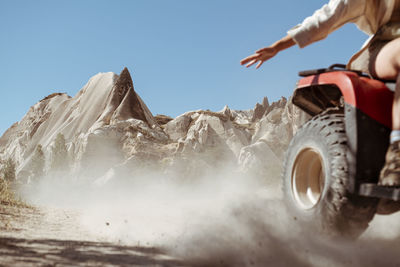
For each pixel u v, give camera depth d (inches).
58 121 6722.4
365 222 95.4
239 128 4670.3
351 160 92.2
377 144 91.7
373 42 105.9
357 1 104.2
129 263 76.4
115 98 5989.2
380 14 102.7
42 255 77.1
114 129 3902.6
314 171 115.9
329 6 106.3
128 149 3654.0
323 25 104.8
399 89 88.7
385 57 98.3
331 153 97.9
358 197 92.1
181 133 4650.6
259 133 3981.3
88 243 102.0
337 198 93.8
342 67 114.7
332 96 116.4
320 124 107.3
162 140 4037.9
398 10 100.8
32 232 119.6
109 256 82.8
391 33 101.2
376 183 90.7
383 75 100.4
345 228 95.8
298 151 116.8
